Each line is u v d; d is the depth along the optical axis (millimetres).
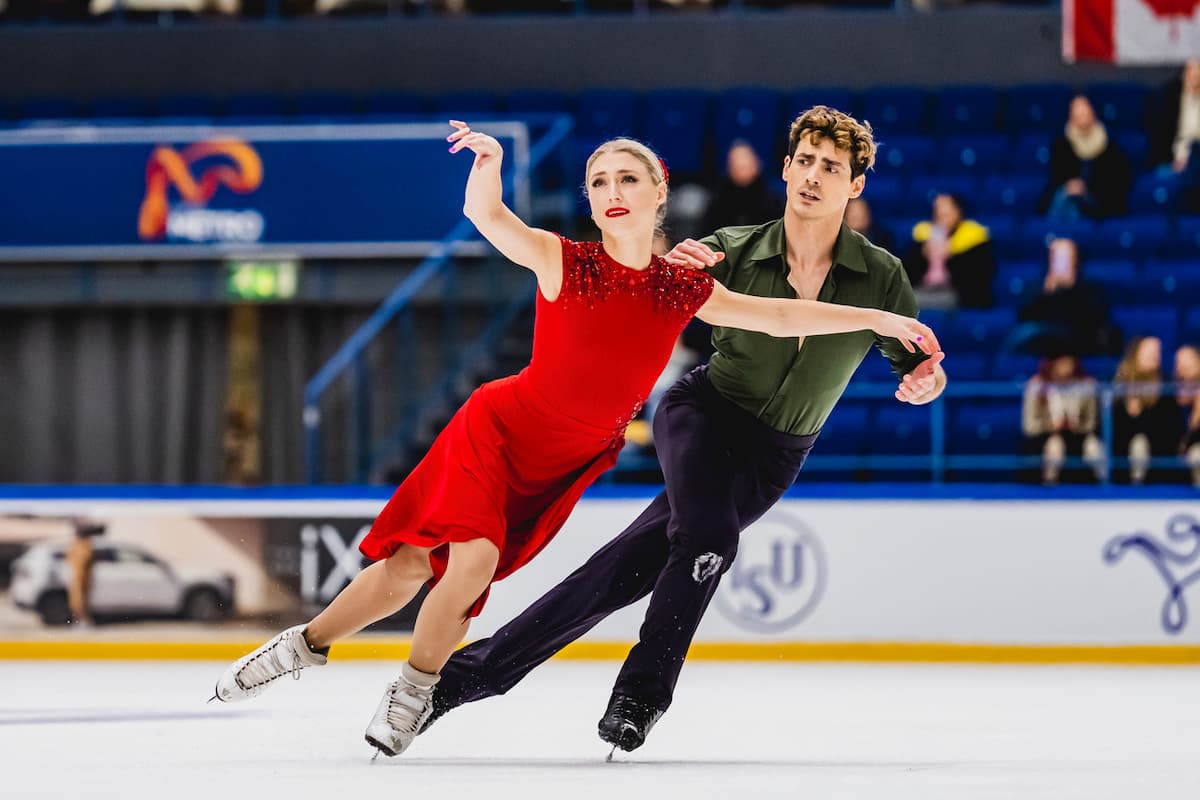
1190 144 27891
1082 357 24188
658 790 8680
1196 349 22250
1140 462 21594
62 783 8953
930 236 25609
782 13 30641
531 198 28156
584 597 10742
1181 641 19469
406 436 25609
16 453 28203
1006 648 19562
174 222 27844
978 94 29625
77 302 28062
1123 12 28719
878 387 23344
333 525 20031
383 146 27641
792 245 10594
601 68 30781
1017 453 23844
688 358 22953
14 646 20156
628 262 9438
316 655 10102
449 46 30891
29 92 31188
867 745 11477
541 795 8445
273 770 9539
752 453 10766
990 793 8672
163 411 28047
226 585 20094
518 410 9570
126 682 16703
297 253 27641
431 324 27391
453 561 9453
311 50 30953
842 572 19703
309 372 27797
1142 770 9836
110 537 20156
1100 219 27203
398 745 9758
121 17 31438
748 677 17625
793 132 10531
